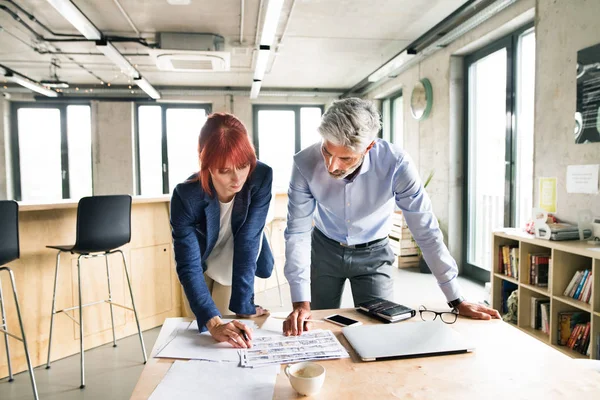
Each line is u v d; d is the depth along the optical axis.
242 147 1.29
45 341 2.88
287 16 4.82
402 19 4.92
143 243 3.53
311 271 1.95
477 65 5.00
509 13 3.94
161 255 3.67
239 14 4.75
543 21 3.38
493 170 4.77
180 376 0.96
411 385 0.91
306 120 9.55
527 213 4.15
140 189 8.97
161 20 4.91
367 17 4.87
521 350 1.09
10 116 8.59
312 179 1.59
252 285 1.49
